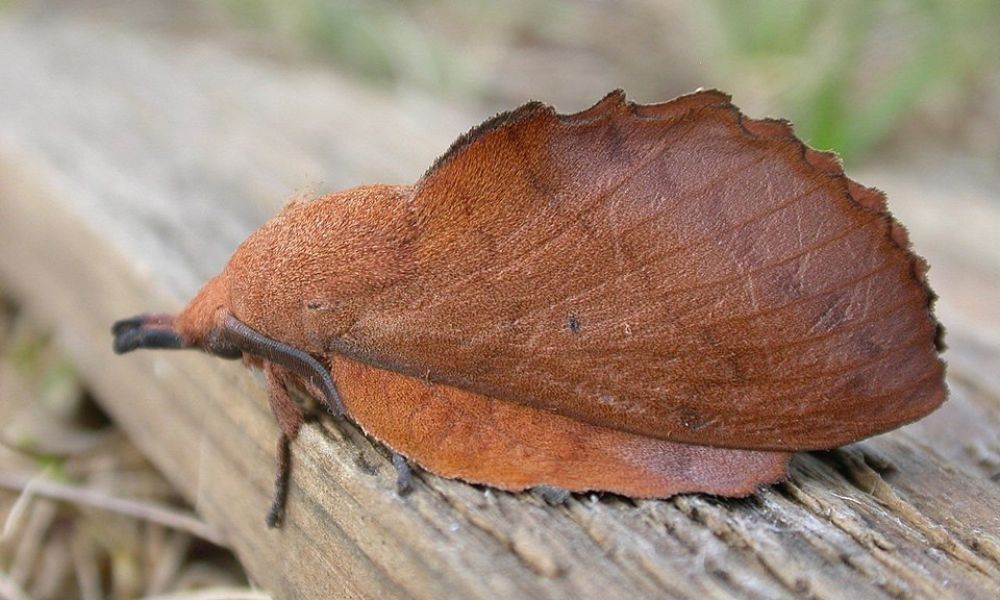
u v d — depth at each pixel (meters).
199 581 0.18
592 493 0.14
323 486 0.15
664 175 0.14
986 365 0.18
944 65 0.30
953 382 0.18
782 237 0.14
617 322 0.14
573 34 0.41
